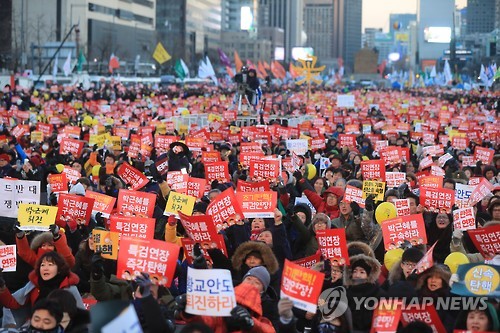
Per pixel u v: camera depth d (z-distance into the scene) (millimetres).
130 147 32312
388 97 120188
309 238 16797
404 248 15336
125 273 12258
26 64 144875
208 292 11164
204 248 13828
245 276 12695
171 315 12586
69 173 23484
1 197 17188
